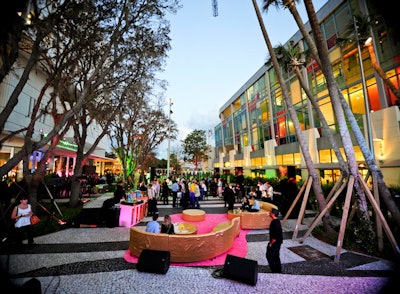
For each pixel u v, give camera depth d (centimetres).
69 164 2875
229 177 2995
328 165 1694
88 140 2906
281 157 2358
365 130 1341
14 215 595
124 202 941
